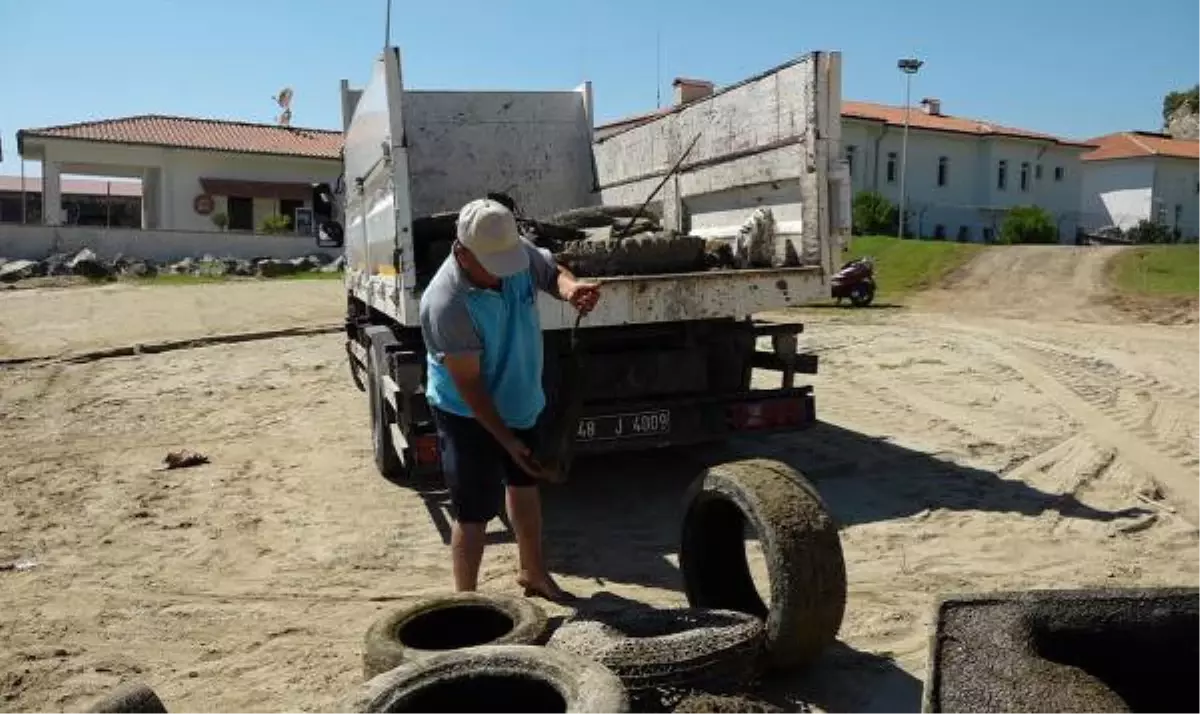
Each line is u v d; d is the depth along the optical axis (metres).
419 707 2.84
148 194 40.34
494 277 4.26
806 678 4.09
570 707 2.68
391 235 6.53
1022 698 2.05
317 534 6.25
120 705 2.92
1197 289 20.73
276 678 4.25
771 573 3.89
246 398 11.02
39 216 58.19
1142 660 2.35
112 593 5.29
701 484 4.38
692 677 3.55
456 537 4.62
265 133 42.62
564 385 5.18
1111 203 57.94
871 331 16.05
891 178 49.06
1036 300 21.03
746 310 6.42
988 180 51.22
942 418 9.22
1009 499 6.64
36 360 14.13
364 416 9.84
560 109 10.60
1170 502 6.54
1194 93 77.88
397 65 6.16
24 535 6.29
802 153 6.54
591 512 6.56
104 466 8.07
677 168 7.80
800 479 4.21
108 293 22.50
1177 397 10.11
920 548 5.71
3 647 4.61
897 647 4.38
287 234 32.06
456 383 4.27
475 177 10.33
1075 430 8.62
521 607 3.71
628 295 6.21
